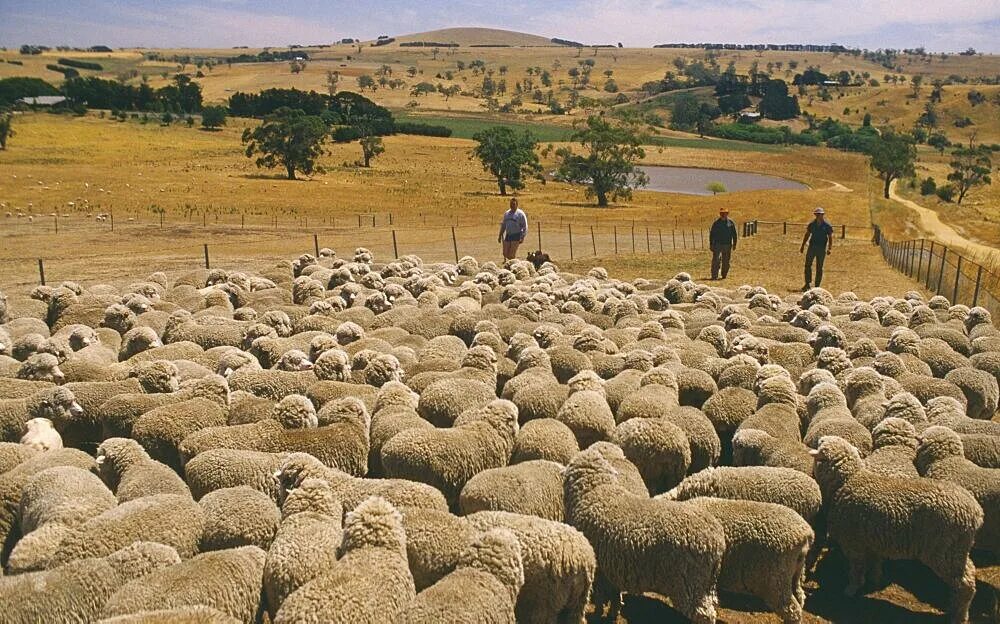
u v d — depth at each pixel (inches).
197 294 882.1
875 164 4704.7
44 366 585.0
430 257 1756.9
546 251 1924.2
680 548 347.6
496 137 4384.8
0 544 411.8
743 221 3029.0
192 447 450.3
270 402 510.6
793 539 354.3
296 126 4414.4
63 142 5315.0
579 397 507.5
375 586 303.6
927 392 566.9
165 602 305.7
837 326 783.7
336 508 365.4
